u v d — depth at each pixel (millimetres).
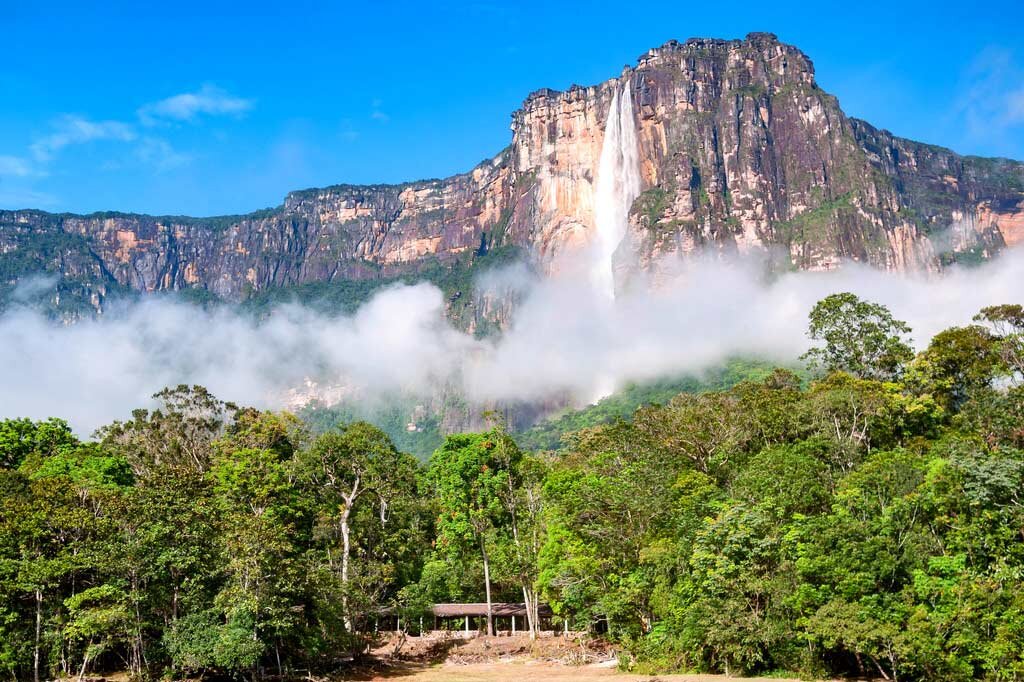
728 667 70750
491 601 122000
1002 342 107000
